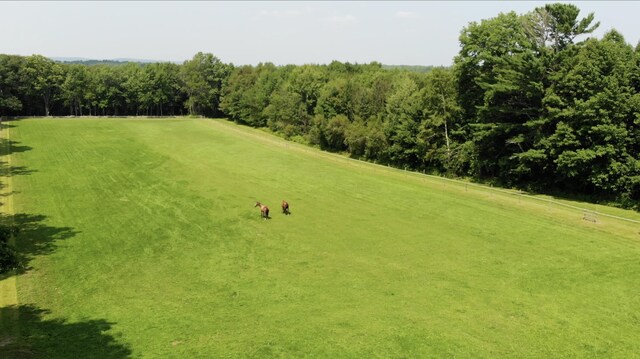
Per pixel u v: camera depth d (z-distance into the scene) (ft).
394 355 67.87
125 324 77.20
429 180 196.75
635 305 83.46
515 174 191.93
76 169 205.46
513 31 195.31
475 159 206.39
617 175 154.71
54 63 453.99
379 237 121.80
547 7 180.14
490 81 200.64
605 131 150.51
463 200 159.63
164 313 81.20
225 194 167.43
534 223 131.75
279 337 72.59
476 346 70.38
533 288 90.38
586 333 74.18
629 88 157.38
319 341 71.41
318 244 116.78
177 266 103.40
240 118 437.17
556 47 181.78
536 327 75.97
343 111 311.88
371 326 76.02
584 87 161.89
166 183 183.42
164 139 300.20
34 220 136.15
